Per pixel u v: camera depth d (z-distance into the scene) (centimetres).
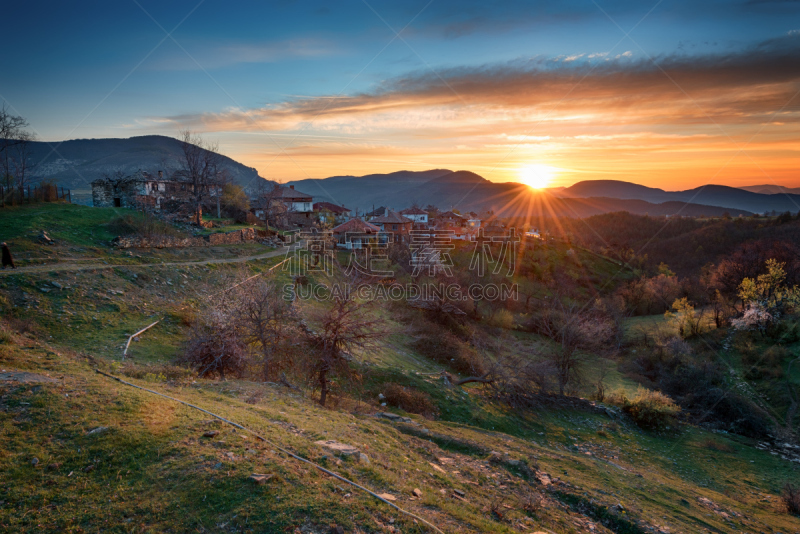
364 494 887
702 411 4000
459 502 1048
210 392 1493
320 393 2128
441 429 1950
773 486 2406
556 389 3772
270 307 2266
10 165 5622
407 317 5288
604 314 7094
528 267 10100
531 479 1426
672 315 6875
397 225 11069
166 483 833
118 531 708
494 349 4925
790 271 7612
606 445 2684
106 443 947
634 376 5034
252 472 879
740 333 5828
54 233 4038
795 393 4041
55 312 2522
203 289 3769
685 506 1653
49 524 712
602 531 1152
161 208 6450
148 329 2666
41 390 1157
